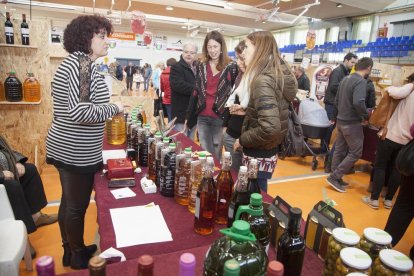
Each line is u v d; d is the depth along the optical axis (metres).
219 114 2.73
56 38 5.03
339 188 3.60
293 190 3.64
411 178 1.96
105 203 1.30
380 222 2.94
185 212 1.24
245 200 1.03
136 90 12.69
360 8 7.69
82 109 1.40
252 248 0.69
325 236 0.92
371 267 0.75
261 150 1.70
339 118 3.51
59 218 1.86
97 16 1.54
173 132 2.61
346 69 4.57
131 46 15.42
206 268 0.70
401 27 7.52
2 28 3.28
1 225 1.71
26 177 2.33
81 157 1.53
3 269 1.45
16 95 3.30
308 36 6.35
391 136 2.89
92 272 0.54
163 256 0.90
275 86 1.56
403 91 2.71
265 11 6.47
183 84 3.17
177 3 8.29
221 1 8.04
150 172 1.56
